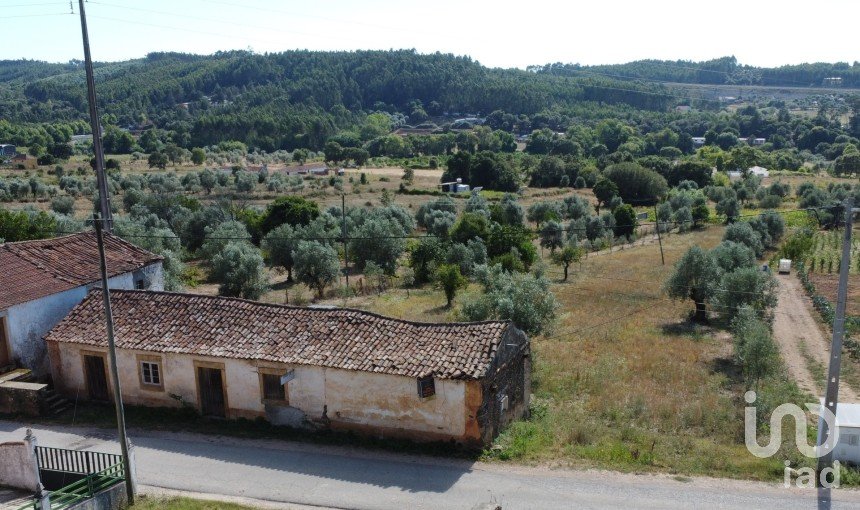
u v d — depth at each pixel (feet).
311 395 73.77
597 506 57.93
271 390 75.87
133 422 77.56
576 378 97.76
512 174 395.96
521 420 79.15
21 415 79.36
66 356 83.05
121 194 312.29
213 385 78.23
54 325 88.58
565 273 182.50
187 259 202.08
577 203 297.94
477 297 119.96
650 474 64.44
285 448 70.59
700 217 278.46
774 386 93.15
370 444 71.00
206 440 72.90
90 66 115.34
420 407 69.82
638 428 78.28
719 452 69.56
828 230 260.42
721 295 132.77
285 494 60.70
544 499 59.21
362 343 74.23
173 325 81.35
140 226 182.80
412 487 61.62
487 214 256.11
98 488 57.06
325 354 73.36
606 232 245.86
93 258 101.09
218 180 359.05
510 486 61.67
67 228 172.96
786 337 126.41
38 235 161.79
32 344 86.38
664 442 72.38
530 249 188.75
